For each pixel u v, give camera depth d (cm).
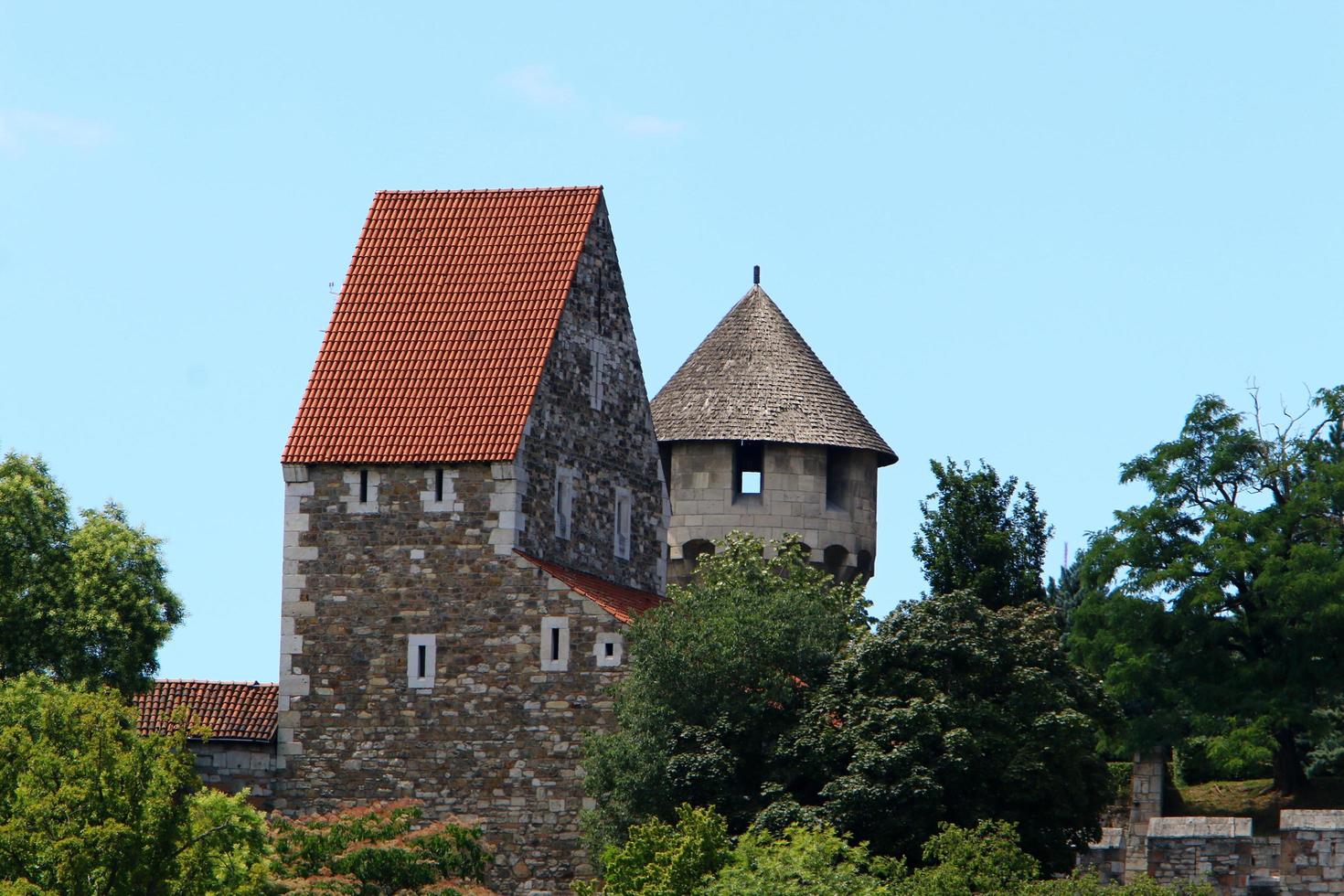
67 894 18612
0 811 19162
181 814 19238
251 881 19875
